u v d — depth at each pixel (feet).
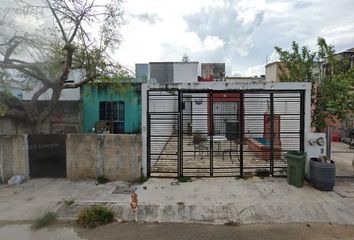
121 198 20.49
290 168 23.00
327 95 30.17
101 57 33.35
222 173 26.12
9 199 20.79
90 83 35.68
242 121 25.68
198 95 27.81
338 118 30.83
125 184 23.81
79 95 48.98
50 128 46.44
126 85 37.65
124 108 47.42
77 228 16.78
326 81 30.40
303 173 22.57
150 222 17.33
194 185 23.20
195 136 28.30
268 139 27.76
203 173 26.16
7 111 29.76
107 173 24.86
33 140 25.59
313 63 32.60
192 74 58.85
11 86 33.04
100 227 16.83
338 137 49.03
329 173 21.40
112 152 24.79
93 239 15.35
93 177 25.02
